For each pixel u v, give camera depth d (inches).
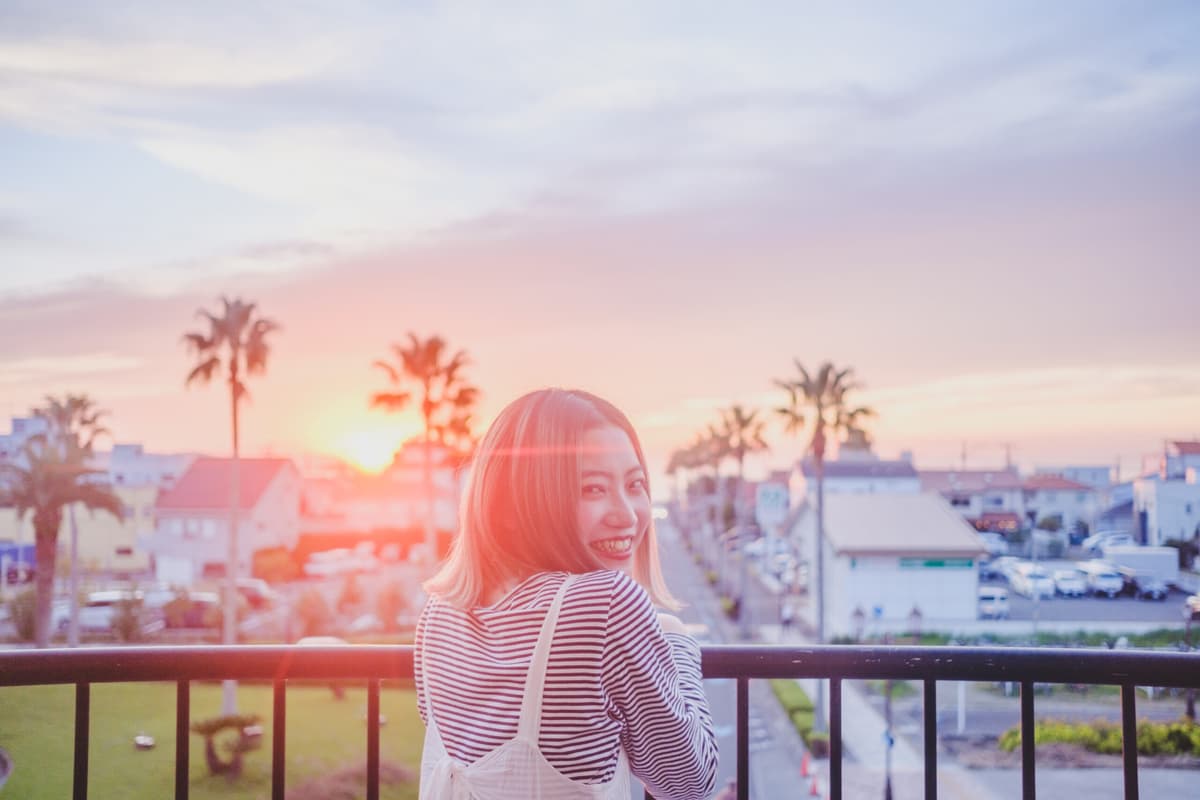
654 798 57.7
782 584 2262.6
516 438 58.4
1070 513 2235.5
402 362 2106.3
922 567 1498.5
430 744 58.3
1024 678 67.4
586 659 52.0
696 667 57.9
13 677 67.4
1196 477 1636.3
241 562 2341.3
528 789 51.6
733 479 3939.5
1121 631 1176.8
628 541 60.2
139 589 1587.1
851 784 834.2
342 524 2989.7
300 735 624.1
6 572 1790.1
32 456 1421.0
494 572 57.8
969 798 724.0
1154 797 660.7
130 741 296.2
